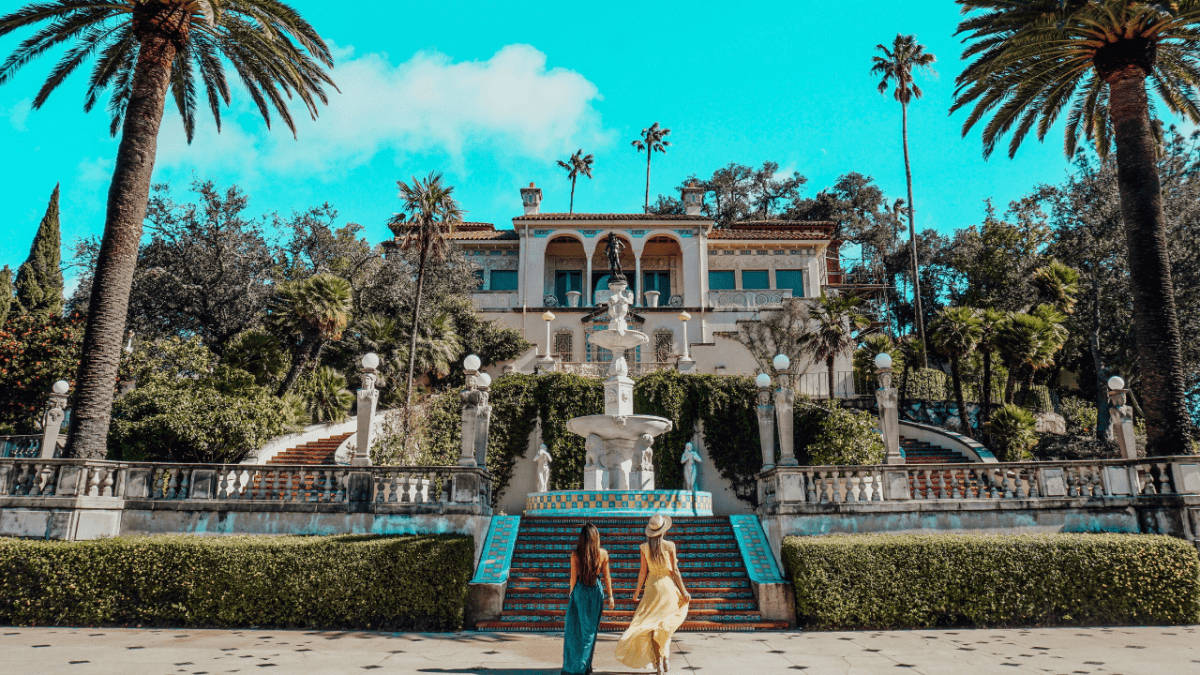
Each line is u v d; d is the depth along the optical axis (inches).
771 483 560.7
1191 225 1363.2
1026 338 1080.2
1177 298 1300.4
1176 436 532.7
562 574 522.3
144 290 1111.0
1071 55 636.1
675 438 980.6
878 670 313.3
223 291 1131.9
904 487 519.2
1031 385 1327.5
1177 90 690.8
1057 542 466.3
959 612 456.8
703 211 2620.6
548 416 987.3
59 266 1640.0
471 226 1830.7
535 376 1013.2
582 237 1596.9
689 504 665.6
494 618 469.7
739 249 1681.8
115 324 527.2
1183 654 346.9
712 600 488.7
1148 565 458.0
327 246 1291.8
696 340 1508.4
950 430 1097.4
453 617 456.8
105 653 339.9
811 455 922.1
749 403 991.6
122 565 448.5
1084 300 1391.5
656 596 285.4
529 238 1583.4
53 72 632.4
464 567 469.1
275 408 926.4
